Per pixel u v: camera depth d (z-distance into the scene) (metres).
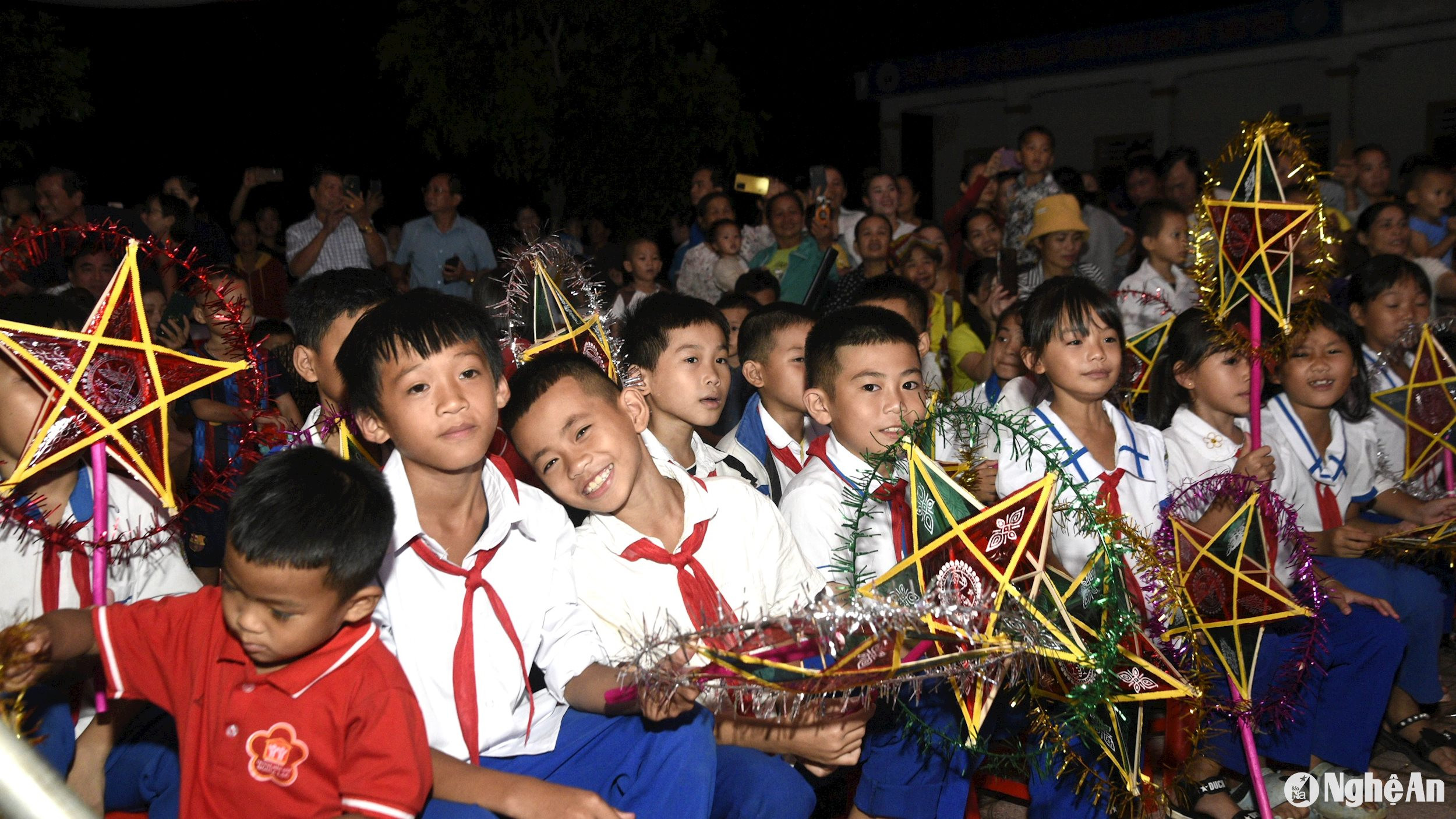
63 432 1.96
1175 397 3.46
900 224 7.19
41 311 2.23
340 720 1.81
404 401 2.01
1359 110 10.68
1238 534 2.64
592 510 2.29
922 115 13.51
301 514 1.68
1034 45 12.19
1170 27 11.30
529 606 2.24
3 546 2.06
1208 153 11.66
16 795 0.92
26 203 5.45
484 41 8.09
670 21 8.46
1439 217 6.29
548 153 8.47
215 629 1.88
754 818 2.22
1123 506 2.94
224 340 2.36
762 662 1.84
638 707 2.10
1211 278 3.11
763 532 2.44
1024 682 2.31
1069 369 2.93
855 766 2.90
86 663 2.05
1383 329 3.99
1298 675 2.77
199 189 10.05
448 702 2.14
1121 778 2.40
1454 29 9.89
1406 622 3.41
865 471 2.39
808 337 2.78
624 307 4.55
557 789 1.94
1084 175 7.76
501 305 3.02
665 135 8.45
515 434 2.29
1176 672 2.36
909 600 2.03
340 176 6.74
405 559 2.12
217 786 1.83
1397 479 3.74
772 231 6.39
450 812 1.95
